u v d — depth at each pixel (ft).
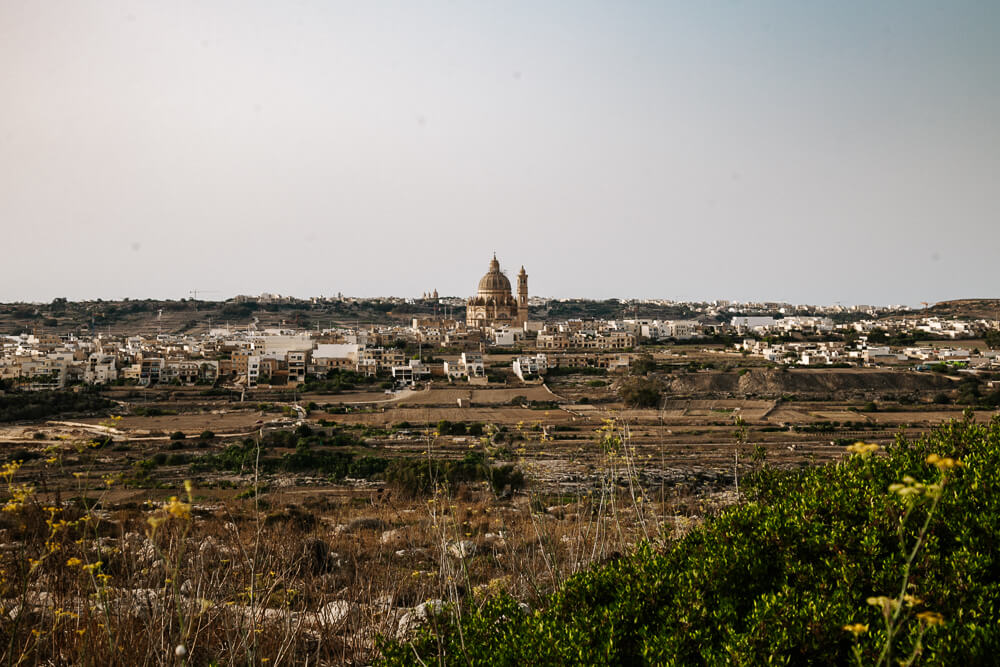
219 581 56.90
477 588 57.52
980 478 46.16
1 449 281.13
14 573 43.01
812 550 42.65
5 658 38.91
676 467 251.80
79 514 51.21
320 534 96.68
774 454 282.77
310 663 49.32
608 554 63.98
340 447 310.45
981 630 32.42
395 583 63.77
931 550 38.52
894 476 49.78
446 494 65.57
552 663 36.40
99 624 42.65
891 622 24.07
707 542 45.68
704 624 38.96
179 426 344.69
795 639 34.88
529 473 81.82
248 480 234.79
